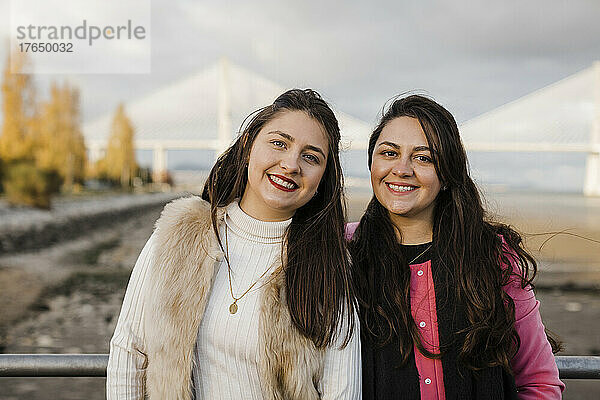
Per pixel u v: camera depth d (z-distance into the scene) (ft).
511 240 5.31
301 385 4.44
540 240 6.34
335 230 4.73
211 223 4.73
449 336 4.95
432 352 4.93
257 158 4.57
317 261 4.62
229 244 4.77
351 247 5.23
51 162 115.24
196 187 128.88
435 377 4.91
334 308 4.55
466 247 5.07
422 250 5.23
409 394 4.88
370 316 4.99
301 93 4.79
